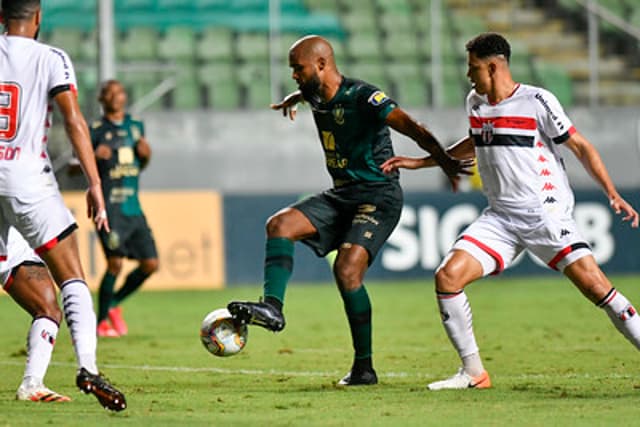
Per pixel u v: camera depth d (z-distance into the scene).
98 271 61.22
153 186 74.25
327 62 24.52
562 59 88.50
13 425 18.70
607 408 20.48
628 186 77.44
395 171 25.22
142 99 80.06
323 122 24.86
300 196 65.06
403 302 52.94
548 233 23.30
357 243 24.77
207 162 74.56
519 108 23.12
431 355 32.59
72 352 34.75
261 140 75.00
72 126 20.23
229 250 64.00
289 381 26.45
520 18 90.31
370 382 25.16
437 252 65.88
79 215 61.19
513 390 23.58
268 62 85.88
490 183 23.77
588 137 77.31
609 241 66.12
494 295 56.78
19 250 22.42
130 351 34.66
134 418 19.62
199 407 21.39
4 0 20.73
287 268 24.28
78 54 82.06
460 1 91.31
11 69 20.22
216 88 83.75
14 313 51.16
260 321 22.89
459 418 19.38
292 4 89.06
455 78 86.31
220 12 88.50
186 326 43.78
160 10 87.75
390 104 23.98
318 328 41.88
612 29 88.62
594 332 39.25
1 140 20.16
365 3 90.44
